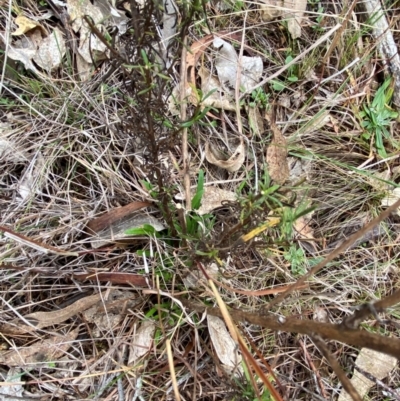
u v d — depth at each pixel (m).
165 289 0.52
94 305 0.52
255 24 0.65
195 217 0.51
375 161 0.64
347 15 0.61
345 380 0.29
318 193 0.61
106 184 0.56
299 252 0.57
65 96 0.58
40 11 0.61
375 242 0.61
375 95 0.66
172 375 0.42
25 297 0.52
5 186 0.55
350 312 0.56
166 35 0.52
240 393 0.48
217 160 0.59
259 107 0.63
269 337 0.54
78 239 0.54
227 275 0.53
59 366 0.51
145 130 0.42
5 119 0.57
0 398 0.49
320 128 0.64
